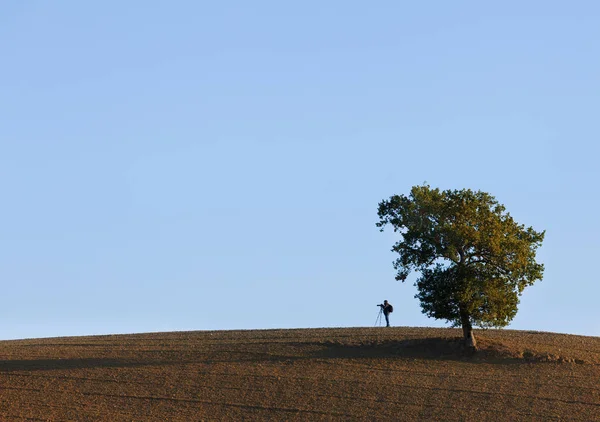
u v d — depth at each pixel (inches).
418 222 2532.0
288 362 2506.2
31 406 2138.3
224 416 2076.8
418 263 2556.6
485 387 2271.2
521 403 2148.1
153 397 2209.6
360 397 2197.3
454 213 2508.6
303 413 2091.5
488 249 2496.3
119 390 2269.9
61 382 2340.1
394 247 2576.3
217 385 2301.9
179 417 2065.7
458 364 2474.2
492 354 2534.5
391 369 2429.9
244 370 2437.3
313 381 2324.1
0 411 2094.0
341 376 2367.1
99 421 2031.3
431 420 2036.2
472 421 2028.8
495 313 2471.7
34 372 2439.7
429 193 2573.8
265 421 2042.3
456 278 2484.0
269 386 2288.4
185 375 2396.7
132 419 2048.5
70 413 2087.8
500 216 2561.5
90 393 2244.1
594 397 2194.9
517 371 2415.1
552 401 2162.9
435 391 2240.4
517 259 2456.9
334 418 2057.1
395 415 2071.9
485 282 2460.6
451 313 2536.9
